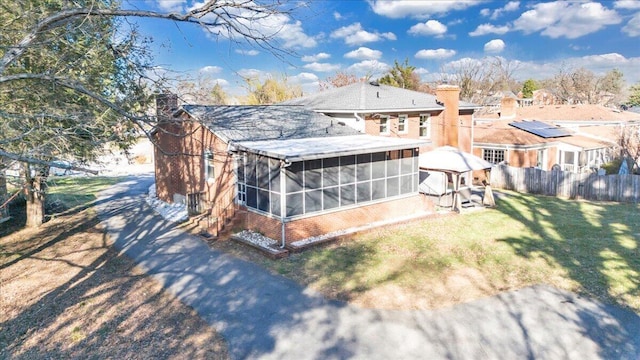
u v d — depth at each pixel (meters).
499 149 32.62
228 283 13.32
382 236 18.11
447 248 16.61
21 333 10.57
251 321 10.92
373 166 19.55
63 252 16.97
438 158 23.50
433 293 12.53
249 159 17.92
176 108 13.42
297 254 15.80
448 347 9.76
